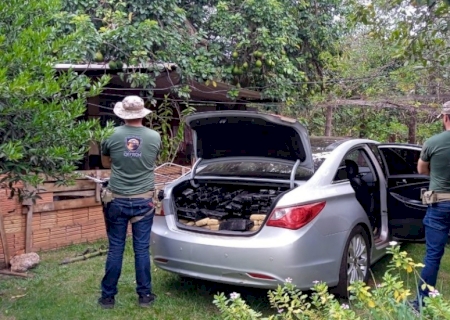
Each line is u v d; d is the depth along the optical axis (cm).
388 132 1229
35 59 290
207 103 930
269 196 420
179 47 753
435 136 375
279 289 285
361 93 1045
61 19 663
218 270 374
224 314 261
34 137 301
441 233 376
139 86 742
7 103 281
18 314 385
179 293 434
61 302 410
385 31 596
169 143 782
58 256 541
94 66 677
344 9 985
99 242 602
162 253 406
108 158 407
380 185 496
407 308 241
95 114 806
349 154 471
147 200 398
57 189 562
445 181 370
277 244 356
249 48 852
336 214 389
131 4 780
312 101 984
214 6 912
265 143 444
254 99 927
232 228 394
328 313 249
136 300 415
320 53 996
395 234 493
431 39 549
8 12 296
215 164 482
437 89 921
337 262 385
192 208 439
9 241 518
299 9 961
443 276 474
